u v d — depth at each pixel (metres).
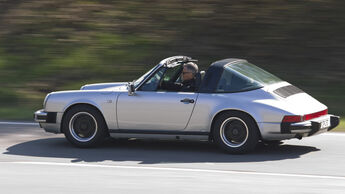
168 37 34.38
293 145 18.86
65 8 37.66
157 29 35.19
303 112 17.22
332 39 32.69
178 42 33.84
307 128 17.05
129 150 18.38
